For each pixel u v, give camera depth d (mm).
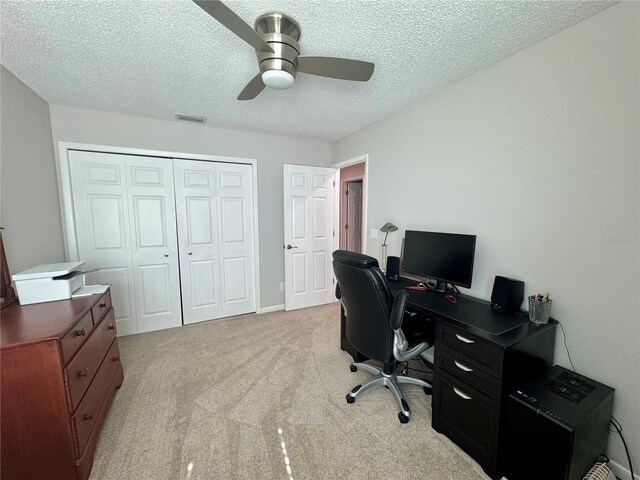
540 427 1211
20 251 1998
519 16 1396
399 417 1741
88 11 1364
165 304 3156
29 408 1219
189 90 2266
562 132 1529
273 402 1913
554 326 1569
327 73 1602
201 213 3270
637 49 1258
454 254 2021
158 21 1445
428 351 2525
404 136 2613
